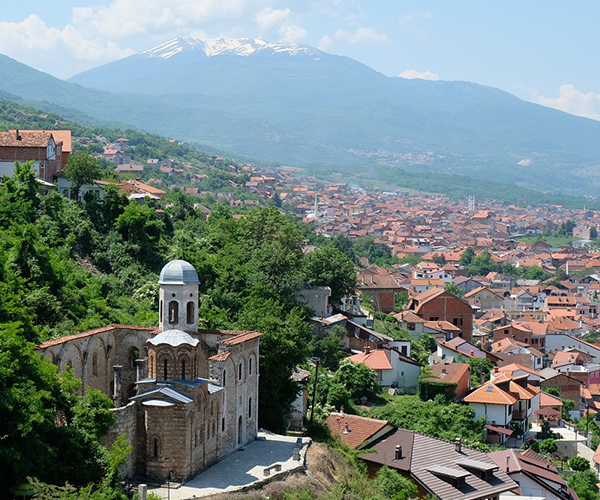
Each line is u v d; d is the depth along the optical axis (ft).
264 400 330.75
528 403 476.54
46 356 260.42
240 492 248.73
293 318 352.69
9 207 409.90
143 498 227.40
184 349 261.03
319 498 266.36
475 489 311.27
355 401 440.45
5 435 208.13
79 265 420.36
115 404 279.90
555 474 356.18
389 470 310.86
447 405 445.37
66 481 216.74
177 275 282.77
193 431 258.98
